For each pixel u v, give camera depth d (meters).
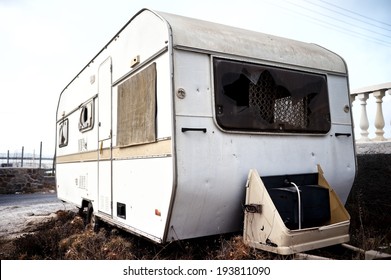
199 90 3.40
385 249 3.50
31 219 7.86
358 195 5.67
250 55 3.74
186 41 3.39
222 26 3.99
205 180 3.33
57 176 8.25
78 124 6.35
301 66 4.08
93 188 5.39
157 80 3.54
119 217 4.36
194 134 3.31
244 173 3.57
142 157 3.78
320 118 4.16
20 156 19.45
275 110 3.86
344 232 3.45
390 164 5.36
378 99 5.99
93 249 4.39
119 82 4.51
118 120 4.48
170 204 3.20
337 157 4.28
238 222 3.67
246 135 3.62
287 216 3.45
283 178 3.78
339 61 4.48
